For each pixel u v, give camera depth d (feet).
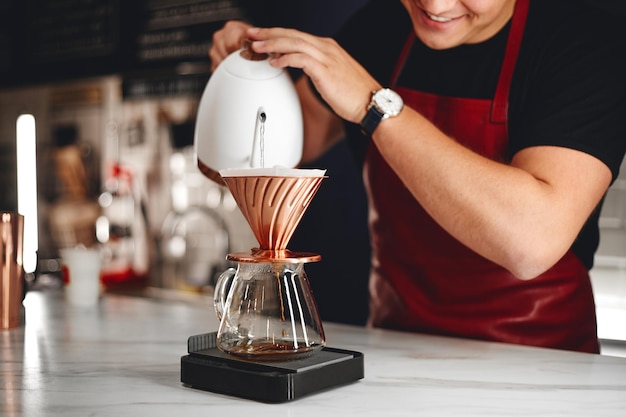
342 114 4.51
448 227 4.42
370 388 3.14
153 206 8.68
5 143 9.98
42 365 3.57
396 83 5.95
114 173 8.72
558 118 4.72
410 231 5.66
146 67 8.59
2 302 4.47
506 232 4.19
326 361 3.07
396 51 6.08
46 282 6.74
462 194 4.23
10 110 9.93
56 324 4.71
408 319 5.65
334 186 6.61
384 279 5.90
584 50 4.94
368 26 6.35
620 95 4.82
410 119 4.43
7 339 4.21
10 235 4.48
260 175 2.85
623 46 4.89
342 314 6.75
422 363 3.66
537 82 5.10
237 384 2.96
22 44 9.66
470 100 5.42
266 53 4.38
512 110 5.26
